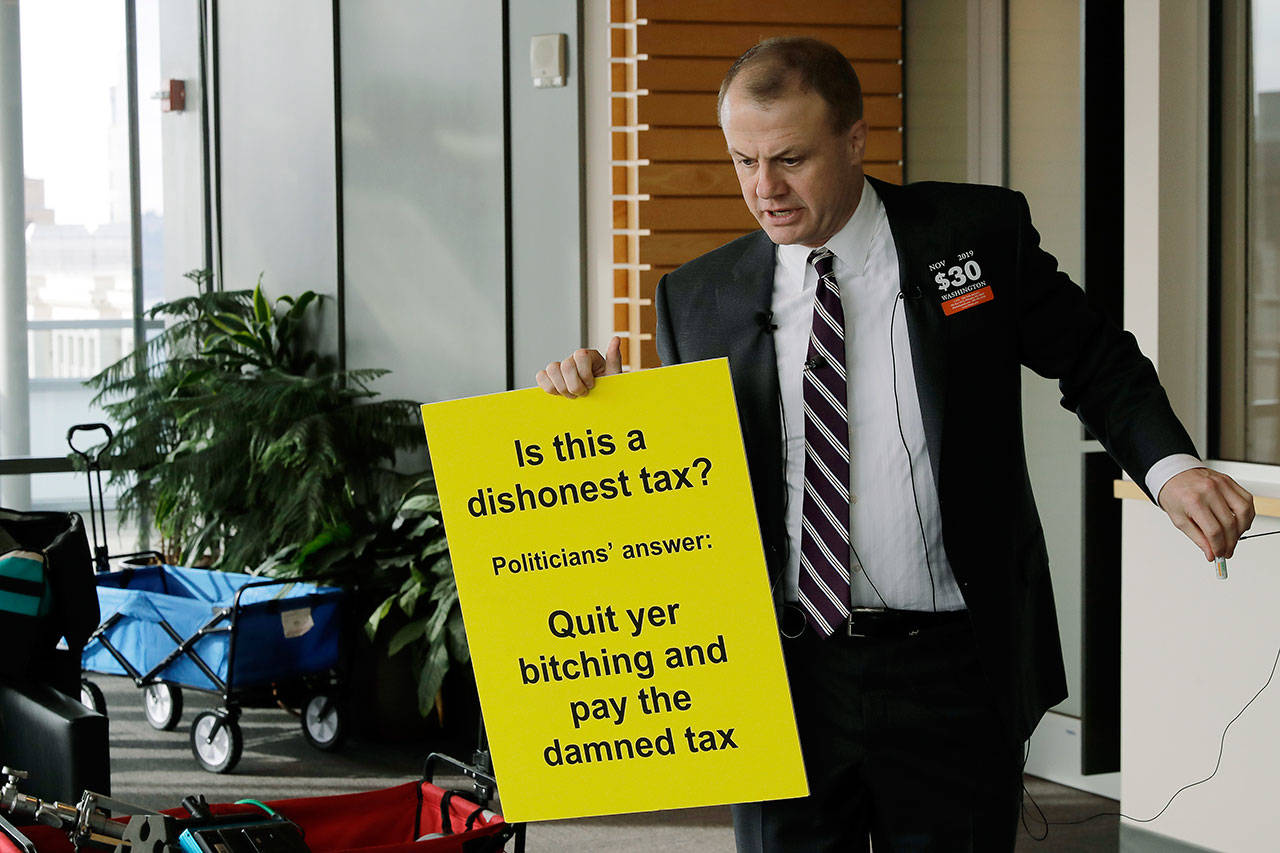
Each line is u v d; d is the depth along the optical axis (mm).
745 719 1692
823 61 1613
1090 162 4070
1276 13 3520
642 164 4609
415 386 5711
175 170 6645
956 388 1681
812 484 1703
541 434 1707
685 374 1681
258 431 5316
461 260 5484
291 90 6090
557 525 1712
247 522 5391
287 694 4707
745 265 1813
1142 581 3709
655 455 1689
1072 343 1763
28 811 2309
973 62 4492
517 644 1725
